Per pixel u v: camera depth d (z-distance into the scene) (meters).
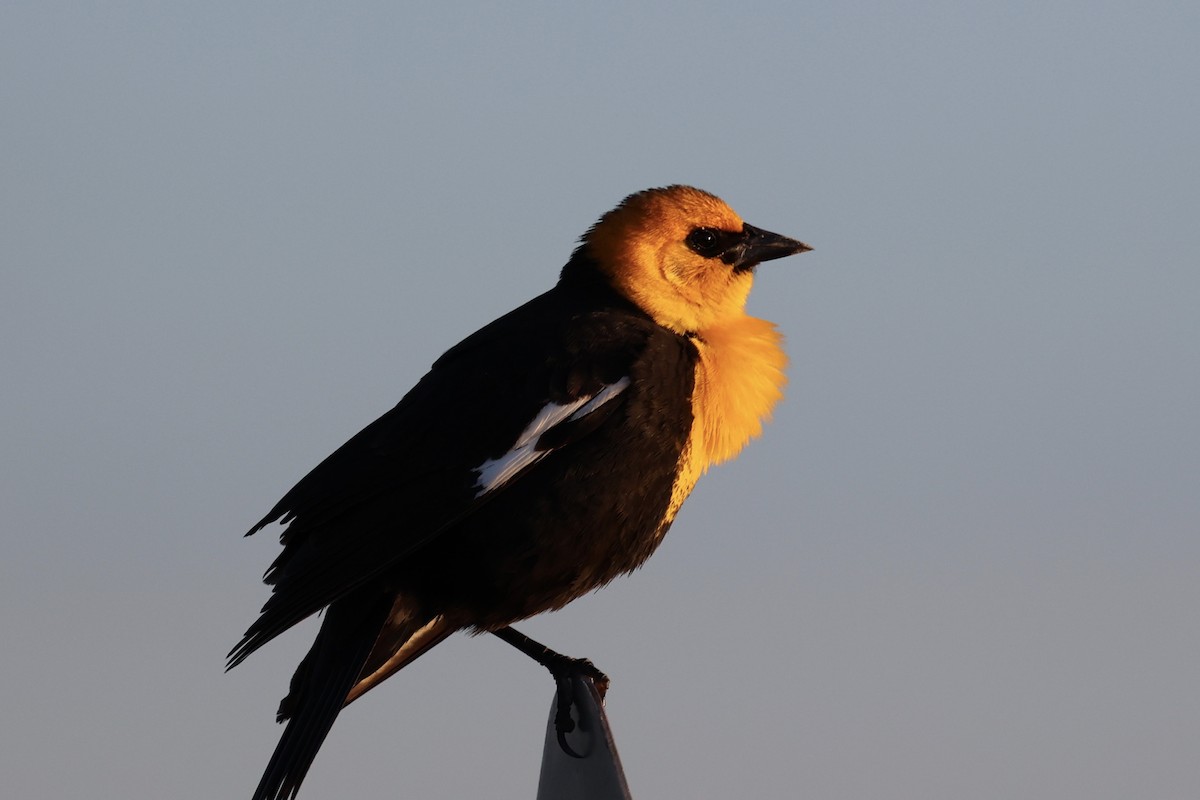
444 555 10.36
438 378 10.78
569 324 10.95
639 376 10.66
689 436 10.88
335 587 10.01
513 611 10.55
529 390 10.52
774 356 11.58
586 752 7.66
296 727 9.78
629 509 10.58
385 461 10.36
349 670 10.06
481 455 10.34
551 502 10.33
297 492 10.46
